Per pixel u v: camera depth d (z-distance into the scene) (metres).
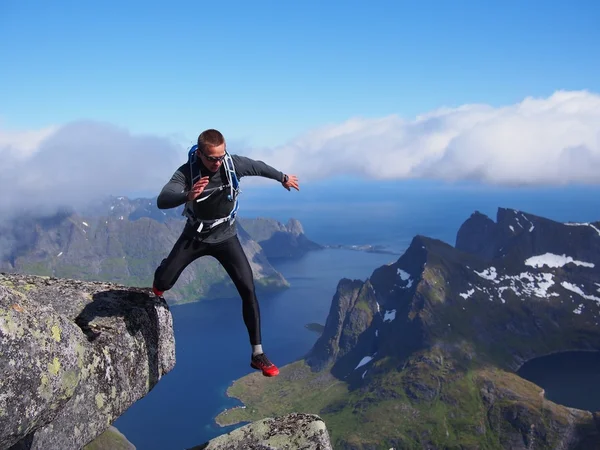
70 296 11.22
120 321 10.62
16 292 7.48
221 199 9.60
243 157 9.98
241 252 10.41
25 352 7.02
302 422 11.34
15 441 7.05
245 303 10.56
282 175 10.48
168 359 11.79
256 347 10.65
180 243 10.20
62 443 8.52
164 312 11.85
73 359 7.88
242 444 10.95
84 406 8.95
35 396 7.05
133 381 10.36
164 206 9.16
